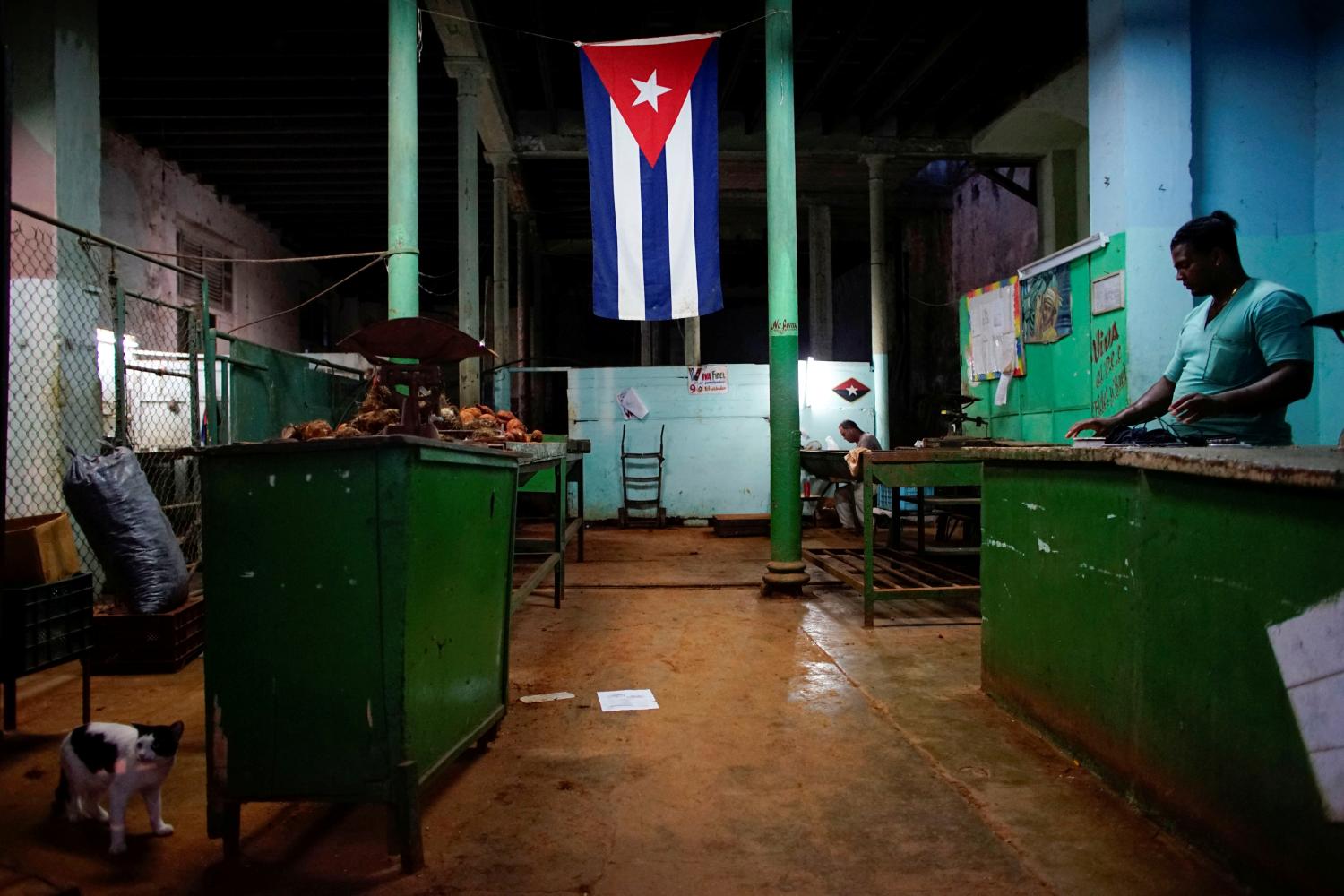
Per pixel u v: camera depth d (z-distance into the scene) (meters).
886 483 4.81
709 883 2.01
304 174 11.68
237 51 8.05
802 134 11.28
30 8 5.34
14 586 3.09
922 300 14.89
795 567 5.82
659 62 5.47
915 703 3.39
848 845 2.20
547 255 17.12
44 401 5.32
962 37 8.93
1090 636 2.62
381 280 17.84
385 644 2.10
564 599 5.77
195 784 2.68
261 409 7.21
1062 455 2.69
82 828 2.35
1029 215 11.68
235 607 2.13
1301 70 5.23
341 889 2.01
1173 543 2.20
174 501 6.08
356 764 2.11
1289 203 5.25
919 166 12.01
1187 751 2.14
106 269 5.95
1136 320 5.10
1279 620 1.82
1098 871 2.04
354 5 7.58
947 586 5.00
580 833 2.29
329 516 2.11
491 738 2.97
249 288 13.69
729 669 3.93
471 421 5.62
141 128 9.76
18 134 5.37
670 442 10.91
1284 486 1.77
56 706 3.46
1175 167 5.10
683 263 5.42
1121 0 5.10
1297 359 2.93
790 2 5.73
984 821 2.32
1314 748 1.72
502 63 9.37
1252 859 1.91
